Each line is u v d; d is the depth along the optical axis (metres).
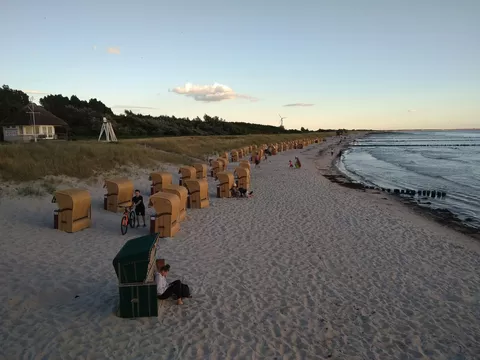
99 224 13.62
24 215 13.61
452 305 8.41
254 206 17.98
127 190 15.97
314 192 22.59
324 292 8.88
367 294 8.84
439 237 13.88
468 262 11.22
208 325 7.24
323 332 7.18
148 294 7.30
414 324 7.57
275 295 8.63
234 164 40.12
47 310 7.55
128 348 6.40
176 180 25.75
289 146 73.75
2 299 7.87
